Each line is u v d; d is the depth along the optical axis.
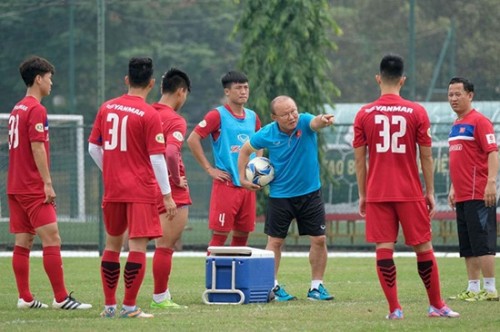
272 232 33.53
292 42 64.38
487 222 32.16
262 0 64.88
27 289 30.34
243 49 65.06
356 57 115.25
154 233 26.80
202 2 121.75
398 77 26.19
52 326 25.02
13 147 29.92
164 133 30.52
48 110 114.81
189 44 120.69
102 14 58.66
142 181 26.69
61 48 114.31
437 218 64.06
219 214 34.62
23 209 30.03
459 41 109.75
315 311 28.53
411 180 25.89
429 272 26.39
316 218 33.12
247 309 29.33
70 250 62.50
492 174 31.70
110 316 27.30
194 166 79.88
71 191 73.75
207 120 34.62
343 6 120.19
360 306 30.08
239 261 31.53
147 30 120.12
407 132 25.80
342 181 66.75
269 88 64.50
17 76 112.50
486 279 32.38
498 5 110.25
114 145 26.70
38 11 113.62
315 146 33.31
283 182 33.22
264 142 33.06
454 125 32.72
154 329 24.38
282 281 40.12
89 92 116.06
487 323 25.45
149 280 40.78
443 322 25.58
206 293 31.75
